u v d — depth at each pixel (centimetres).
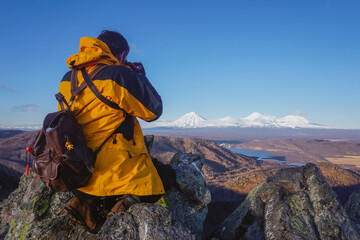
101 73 258
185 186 366
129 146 274
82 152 238
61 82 293
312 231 317
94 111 260
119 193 260
